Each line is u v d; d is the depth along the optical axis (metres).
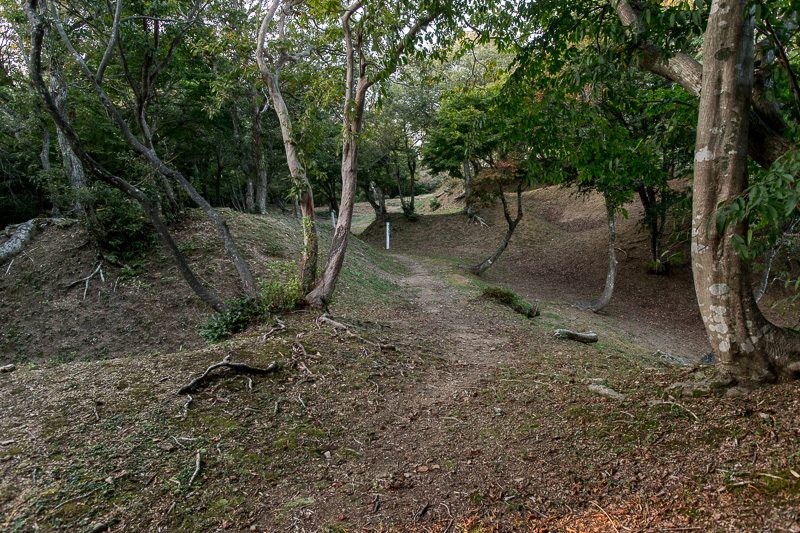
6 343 10.23
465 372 6.30
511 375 6.02
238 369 4.86
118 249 12.48
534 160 6.35
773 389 3.31
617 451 3.29
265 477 3.29
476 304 12.81
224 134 22.73
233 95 17.78
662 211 16.64
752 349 3.40
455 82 21.03
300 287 7.73
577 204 28.23
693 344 14.24
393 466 3.55
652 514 2.51
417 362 6.35
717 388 3.59
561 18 5.40
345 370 5.46
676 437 3.21
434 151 23.83
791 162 2.55
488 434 4.04
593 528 2.53
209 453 3.43
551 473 3.20
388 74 6.59
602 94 5.59
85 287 11.52
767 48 3.53
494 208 28.17
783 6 3.99
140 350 10.06
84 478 2.95
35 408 3.80
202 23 9.34
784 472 2.46
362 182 29.05
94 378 4.48
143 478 3.05
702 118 3.34
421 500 3.05
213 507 2.90
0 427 3.46
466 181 27.73
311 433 3.99
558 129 6.11
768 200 2.57
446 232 26.56
